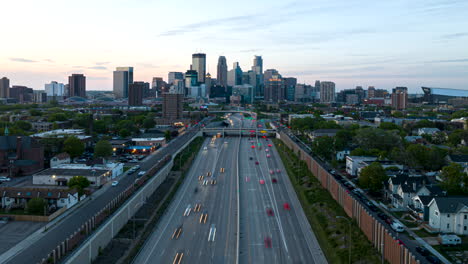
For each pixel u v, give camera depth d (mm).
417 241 109938
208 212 150750
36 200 128250
